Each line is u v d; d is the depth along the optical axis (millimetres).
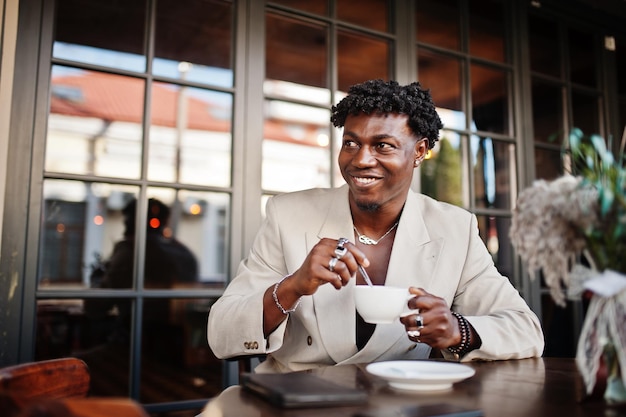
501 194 2812
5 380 690
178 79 2166
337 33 2469
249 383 798
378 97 1200
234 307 1130
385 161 1200
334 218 1322
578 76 3166
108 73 2049
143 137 2119
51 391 766
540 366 1036
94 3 2217
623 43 3354
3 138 1763
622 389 694
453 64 2762
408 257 1264
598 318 708
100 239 2959
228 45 2324
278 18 2371
